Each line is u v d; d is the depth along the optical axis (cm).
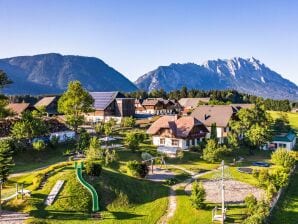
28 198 5084
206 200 5769
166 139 9619
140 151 8581
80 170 5581
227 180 7075
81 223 4691
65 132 9312
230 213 5197
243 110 11181
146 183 6338
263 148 10756
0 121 9031
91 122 13038
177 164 8194
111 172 6156
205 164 8356
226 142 10469
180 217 5028
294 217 5519
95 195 5222
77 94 9762
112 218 4891
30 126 7969
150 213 5134
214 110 11925
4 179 4912
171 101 18650
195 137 9781
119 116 14075
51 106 14900
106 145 8706
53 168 6034
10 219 4619
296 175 7938
